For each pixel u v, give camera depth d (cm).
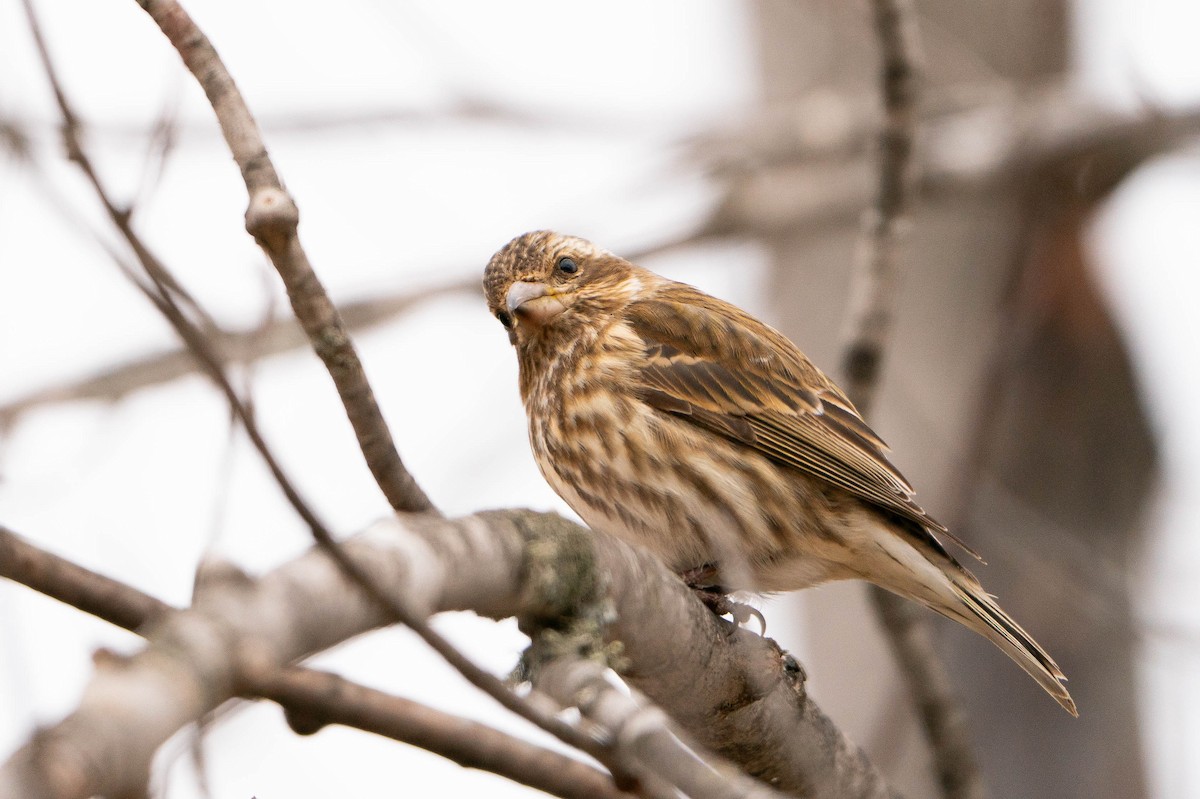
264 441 502
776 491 1084
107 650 440
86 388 1351
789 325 1555
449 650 531
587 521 1120
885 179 1150
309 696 523
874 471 1090
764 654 822
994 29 1614
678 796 598
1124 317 1540
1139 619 1296
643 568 725
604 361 1113
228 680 455
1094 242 1547
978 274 1514
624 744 582
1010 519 1377
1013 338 1277
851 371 1154
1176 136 1512
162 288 542
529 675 664
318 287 667
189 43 657
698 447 1091
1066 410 1514
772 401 1105
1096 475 1509
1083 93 1543
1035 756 1419
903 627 1112
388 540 562
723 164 1565
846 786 893
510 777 561
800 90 1623
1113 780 1410
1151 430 1527
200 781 487
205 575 484
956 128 1555
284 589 490
